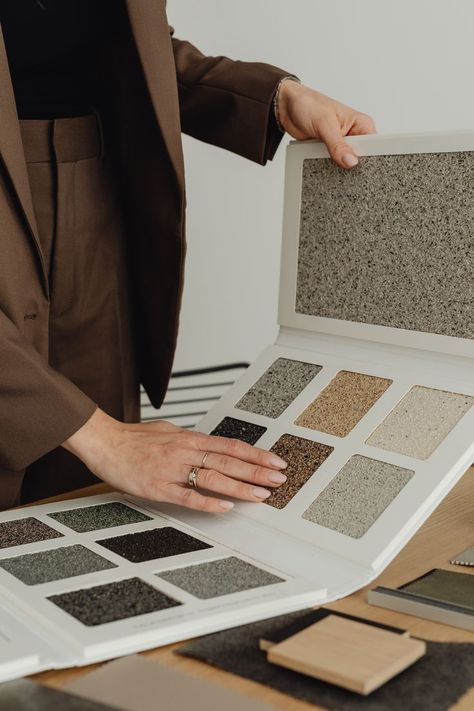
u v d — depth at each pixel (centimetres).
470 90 181
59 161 114
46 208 115
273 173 203
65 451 128
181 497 86
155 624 63
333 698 55
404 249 92
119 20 109
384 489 81
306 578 73
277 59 196
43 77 114
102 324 125
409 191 90
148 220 120
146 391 137
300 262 103
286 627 63
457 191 86
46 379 90
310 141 100
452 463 79
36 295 104
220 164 198
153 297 126
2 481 105
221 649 62
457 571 77
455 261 87
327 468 86
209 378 209
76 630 62
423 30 183
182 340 205
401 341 93
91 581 71
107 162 120
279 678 58
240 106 117
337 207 98
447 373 89
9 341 88
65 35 111
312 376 99
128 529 84
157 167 114
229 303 206
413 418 86
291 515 83
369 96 192
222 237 202
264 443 93
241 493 86
